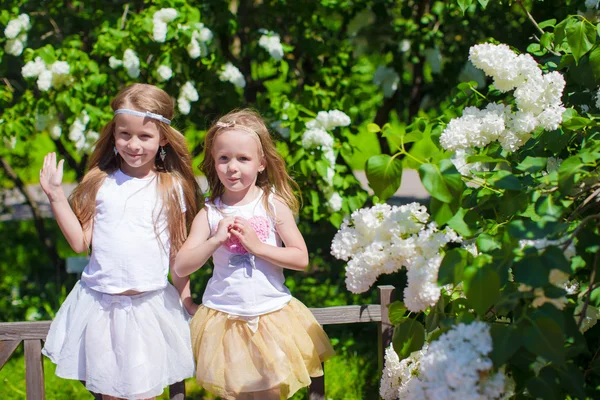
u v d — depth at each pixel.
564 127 2.41
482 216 2.52
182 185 2.71
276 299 2.55
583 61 2.64
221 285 2.54
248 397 2.52
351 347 4.42
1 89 4.55
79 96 4.20
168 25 4.20
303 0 5.05
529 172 2.26
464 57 5.29
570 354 1.97
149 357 2.47
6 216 8.55
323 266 5.97
